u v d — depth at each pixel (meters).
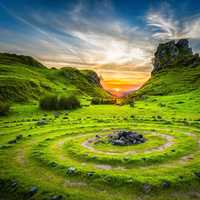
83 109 87.81
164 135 39.41
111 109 86.31
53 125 53.31
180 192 19.19
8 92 111.25
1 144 36.47
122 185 20.17
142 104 107.75
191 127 47.28
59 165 24.86
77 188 20.19
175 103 100.00
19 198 19.84
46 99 88.56
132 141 33.88
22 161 27.45
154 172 22.31
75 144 33.81
